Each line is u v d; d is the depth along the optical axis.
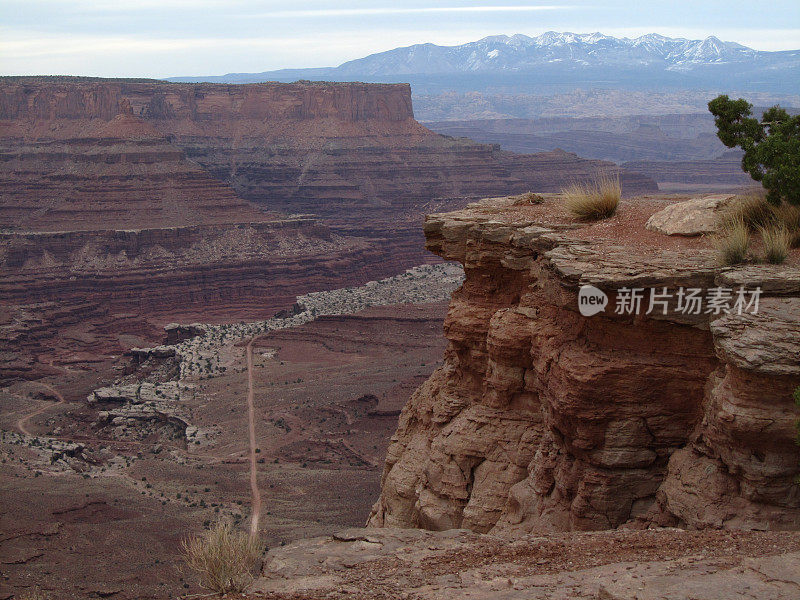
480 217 27.19
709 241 21.75
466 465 25.78
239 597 14.81
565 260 21.05
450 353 30.45
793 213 21.55
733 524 17.84
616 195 25.34
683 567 13.92
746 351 17.00
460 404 27.53
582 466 21.08
